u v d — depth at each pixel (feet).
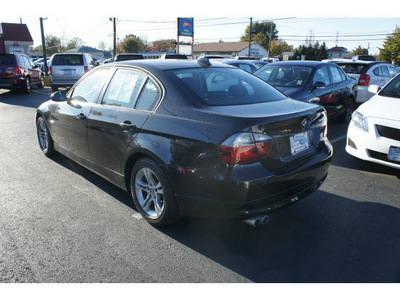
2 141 20.36
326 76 23.31
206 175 8.37
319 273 8.20
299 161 9.29
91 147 12.46
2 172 14.99
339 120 26.66
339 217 11.07
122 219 10.82
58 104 14.82
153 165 9.57
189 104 9.29
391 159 13.91
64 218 10.84
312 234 10.01
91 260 8.64
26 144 19.69
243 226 10.47
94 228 10.23
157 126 9.46
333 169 15.90
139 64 11.25
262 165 8.30
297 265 8.52
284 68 23.39
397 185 13.91
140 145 9.77
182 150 8.79
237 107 9.30
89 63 50.31
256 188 8.11
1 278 7.91
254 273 8.20
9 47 148.15
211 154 8.27
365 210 11.59
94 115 11.98
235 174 8.05
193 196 8.78
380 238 9.80
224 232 10.11
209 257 8.84
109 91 11.94
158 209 9.98
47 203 11.91
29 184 13.64
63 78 46.75
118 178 11.39
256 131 8.15
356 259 8.77
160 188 9.79
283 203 8.83
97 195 12.63
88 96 12.93
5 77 42.68
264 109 9.25
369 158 14.62
